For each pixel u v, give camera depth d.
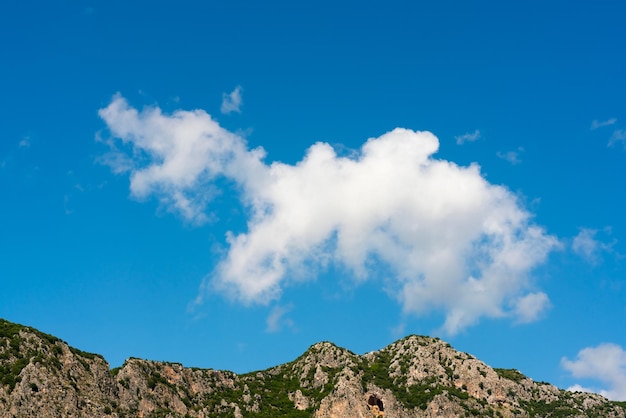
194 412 178.12
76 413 144.88
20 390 142.38
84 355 165.88
